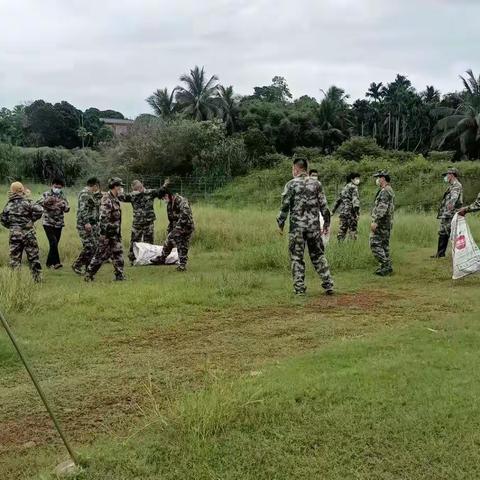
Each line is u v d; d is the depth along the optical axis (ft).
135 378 16.79
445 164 119.24
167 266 37.55
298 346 19.66
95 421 14.08
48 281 31.99
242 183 138.10
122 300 25.79
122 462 11.63
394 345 18.72
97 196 37.50
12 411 14.75
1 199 75.00
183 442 12.21
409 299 26.78
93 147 206.80
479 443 12.09
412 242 47.16
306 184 27.40
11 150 141.28
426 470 11.22
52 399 15.42
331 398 14.16
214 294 27.30
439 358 17.03
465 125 167.43
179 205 35.60
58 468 11.55
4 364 18.06
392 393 14.38
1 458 12.44
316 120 188.44
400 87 228.43
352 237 41.86
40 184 132.46
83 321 22.75
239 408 13.33
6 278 26.18
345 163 137.39
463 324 21.50
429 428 12.62
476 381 15.15
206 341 20.38
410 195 106.93
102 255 32.01
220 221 53.36
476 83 175.94
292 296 27.20
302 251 27.55
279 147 181.68
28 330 21.54
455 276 30.78
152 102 193.57
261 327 22.09
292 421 13.04
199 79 188.03
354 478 11.00
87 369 17.63
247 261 35.55
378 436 12.36
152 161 142.31
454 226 31.24
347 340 19.74
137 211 39.50
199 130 144.46
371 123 219.61
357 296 27.53
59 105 213.25
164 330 21.77
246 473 11.21
